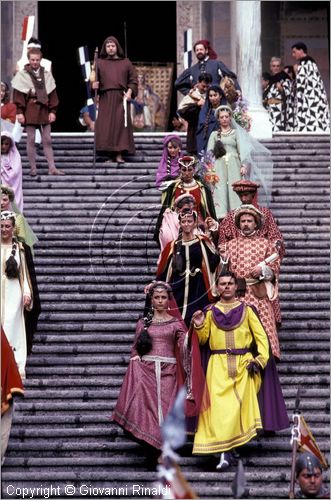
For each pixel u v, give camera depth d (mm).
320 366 17750
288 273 19984
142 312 18812
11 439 16484
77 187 22688
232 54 33625
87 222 21266
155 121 32312
